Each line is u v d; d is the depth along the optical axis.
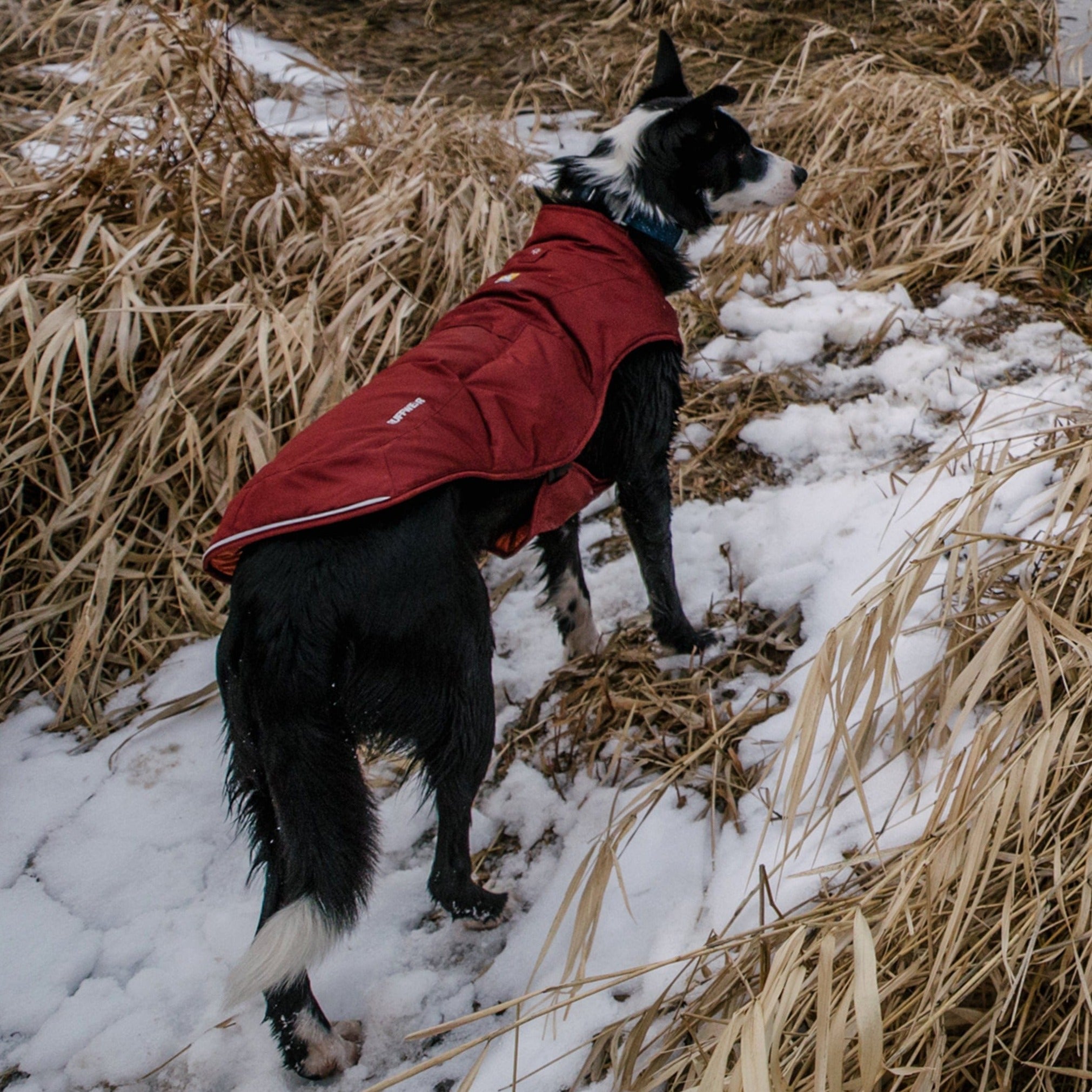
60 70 5.05
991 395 3.41
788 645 2.84
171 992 2.32
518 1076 2.03
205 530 3.29
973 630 2.46
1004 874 1.95
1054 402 2.91
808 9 5.94
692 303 4.03
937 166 4.33
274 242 3.72
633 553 3.28
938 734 2.20
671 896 2.30
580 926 1.98
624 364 2.61
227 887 2.53
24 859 2.61
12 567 3.19
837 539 3.03
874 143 4.45
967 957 1.80
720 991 1.95
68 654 3.05
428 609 2.04
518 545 2.48
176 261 3.61
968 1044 1.83
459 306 2.61
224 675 2.04
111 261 3.54
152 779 2.79
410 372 2.26
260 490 2.04
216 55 4.18
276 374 3.30
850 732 2.47
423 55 5.80
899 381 3.57
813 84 4.85
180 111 3.76
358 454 2.04
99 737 2.93
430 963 2.35
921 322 3.80
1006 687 2.38
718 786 2.52
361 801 1.96
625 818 2.48
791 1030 1.84
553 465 2.31
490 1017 2.20
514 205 4.10
